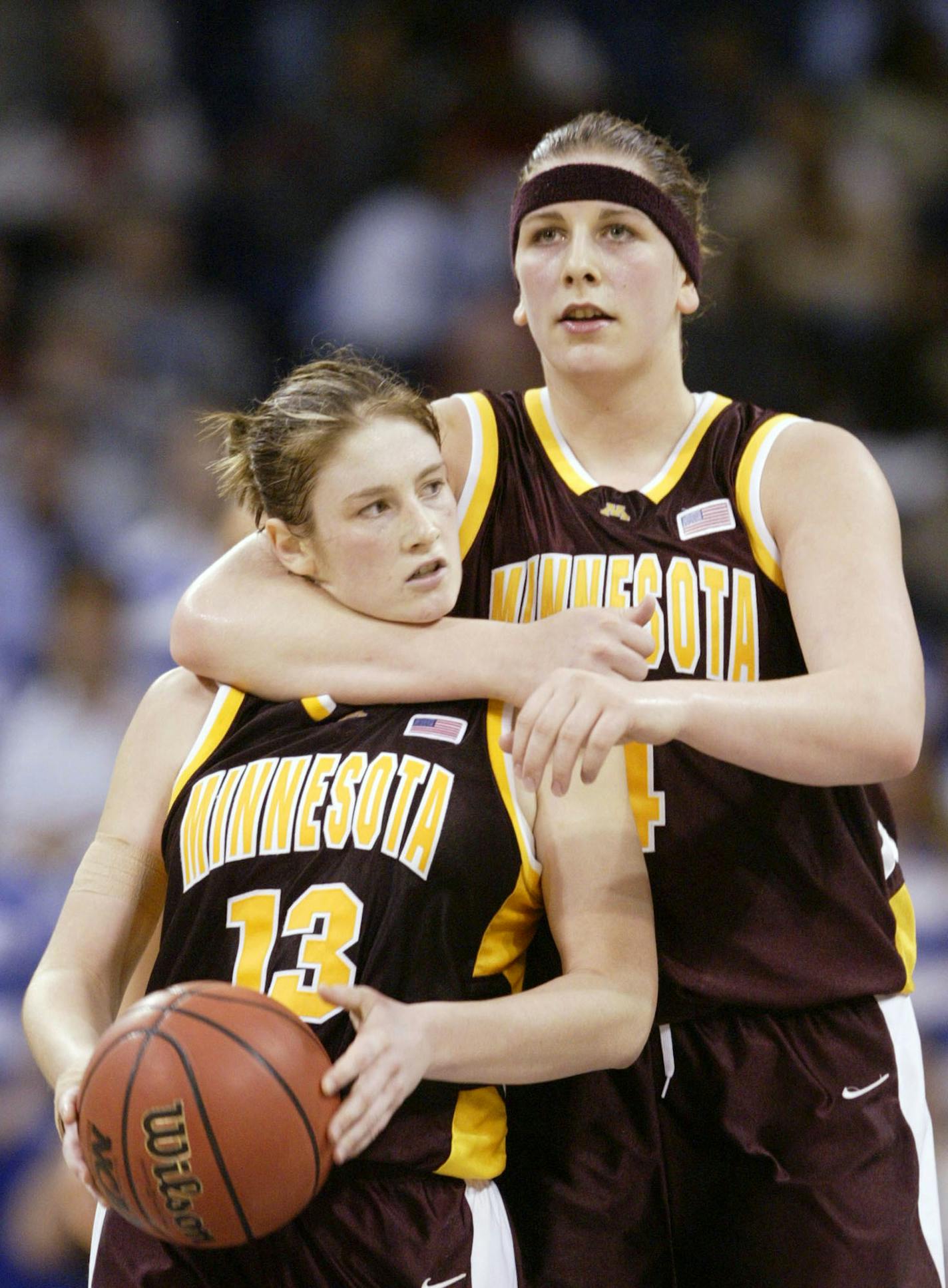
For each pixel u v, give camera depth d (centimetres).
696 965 905
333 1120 739
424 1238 795
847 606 855
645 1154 916
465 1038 765
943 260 2833
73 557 2317
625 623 831
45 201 2853
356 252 2773
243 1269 799
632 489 948
